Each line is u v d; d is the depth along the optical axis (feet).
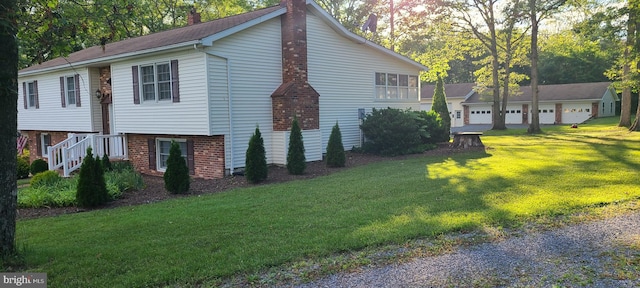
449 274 14.10
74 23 22.18
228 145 40.32
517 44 95.55
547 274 13.91
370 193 27.40
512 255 15.70
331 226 19.70
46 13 20.03
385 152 50.60
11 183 15.93
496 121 95.20
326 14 47.50
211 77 38.34
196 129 39.37
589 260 15.01
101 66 50.55
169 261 15.65
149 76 43.37
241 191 30.94
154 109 42.98
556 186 27.63
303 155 38.93
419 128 55.72
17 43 15.60
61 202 28.22
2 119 15.39
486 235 18.08
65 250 17.26
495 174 33.14
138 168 48.47
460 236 18.04
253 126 42.55
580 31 67.21
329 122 50.21
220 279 14.07
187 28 52.01
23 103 62.85
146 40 50.14
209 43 37.19
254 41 42.09
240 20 43.96
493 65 92.89
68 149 43.65
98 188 28.12
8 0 15.20
